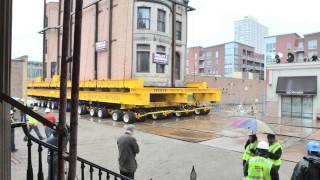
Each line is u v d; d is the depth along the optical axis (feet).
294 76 97.96
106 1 98.53
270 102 103.14
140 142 51.72
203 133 61.87
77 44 5.34
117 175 14.73
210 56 414.82
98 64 102.17
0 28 6.11
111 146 46.26
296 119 93.81
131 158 24.82
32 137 10.36
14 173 26.86
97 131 61.57
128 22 90.74
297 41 291.38
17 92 110.11
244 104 171.32
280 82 100.22
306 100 96.12
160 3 92.43
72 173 5.33
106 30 98.48
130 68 89.61
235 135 59.77
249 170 19.20
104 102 86.94
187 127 70.18
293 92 96.17
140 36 90.02
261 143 19.48
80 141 50.19
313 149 16.43
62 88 5.46
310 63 93.86
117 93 80.23
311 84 93.61
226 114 104.47
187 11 105.91
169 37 96.37
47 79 126.00
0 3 6.08
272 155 22.53
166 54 94.43
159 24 93.71
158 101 89.25
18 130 52.85
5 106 6.29
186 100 83.97
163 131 63.87
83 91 92.43
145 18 91.04
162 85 93.09
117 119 79.61
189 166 36.76
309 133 65.51
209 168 36.17
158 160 39.29
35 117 6.05
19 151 36.11
